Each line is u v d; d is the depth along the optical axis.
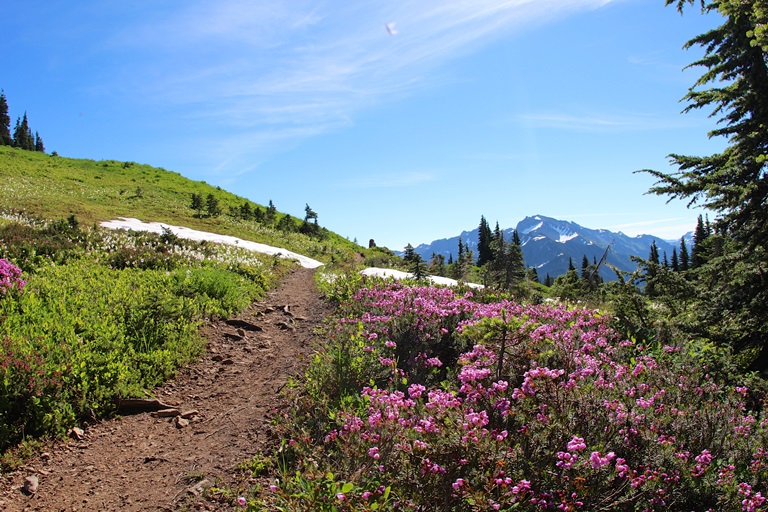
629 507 3.45
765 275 7.42
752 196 7.67
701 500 3.57
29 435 5.59
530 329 5.13
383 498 3.27
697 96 9.26
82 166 54.03
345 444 4.41
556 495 3.38
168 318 9.62
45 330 7.71
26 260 11.84
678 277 8.35
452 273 37.06
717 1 8.45
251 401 7.18
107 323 8.56
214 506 4.57
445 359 7.60
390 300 10.02
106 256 14.27
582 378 5.02
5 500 4.55
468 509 3.36
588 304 14.49
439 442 3.58
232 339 10.17
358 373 6.64
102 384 6.86
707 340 7.60
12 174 39.50
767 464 3.93
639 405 4.37
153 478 5.16
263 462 5.22
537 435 3.80
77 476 5.14
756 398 5.62
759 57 8.38
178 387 7.67
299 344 10.17
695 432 4.30
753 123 8.41
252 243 30.39
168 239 19.62
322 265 26.89
